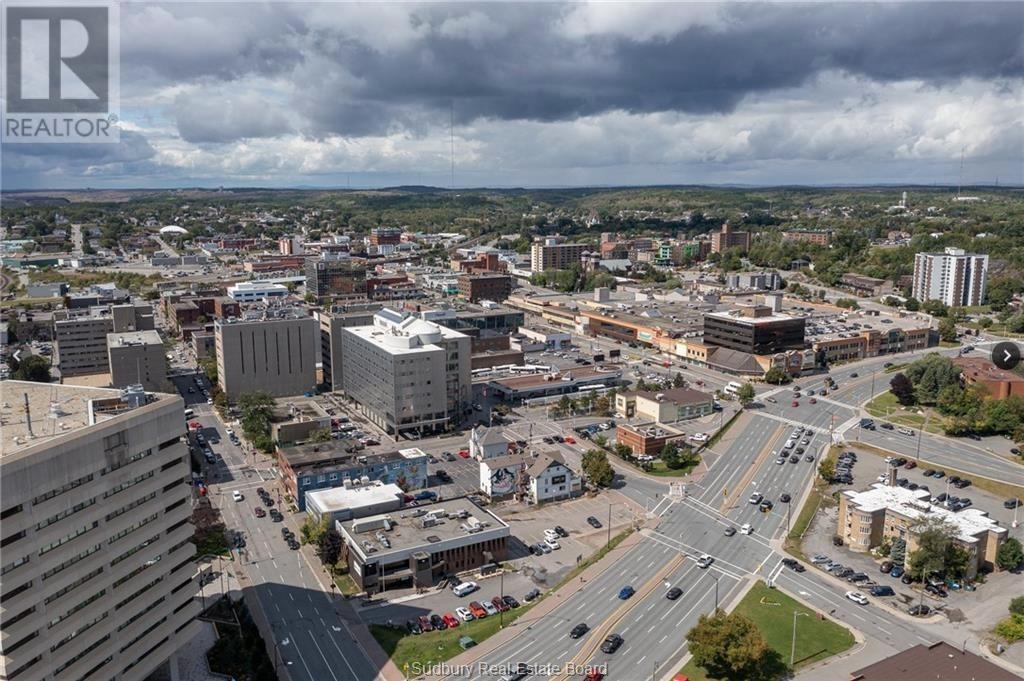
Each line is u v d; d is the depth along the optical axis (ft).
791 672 433.48
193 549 433.07
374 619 488.44
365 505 588.50
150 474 401.08
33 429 382.22
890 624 484.74
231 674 431.84
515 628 478.18
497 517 584.81
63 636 353.51
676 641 465.47
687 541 599.98
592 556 574.15
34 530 337.52
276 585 529.86
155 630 410.11
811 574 548.72
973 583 536.01
